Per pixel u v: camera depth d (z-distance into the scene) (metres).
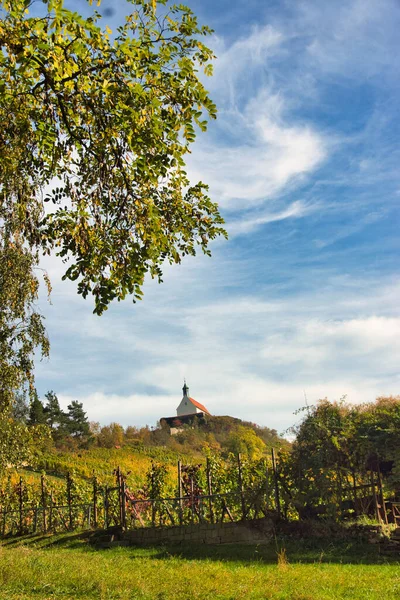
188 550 15.14
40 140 8.92
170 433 87.31
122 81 8.14
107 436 77.06
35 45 7.46
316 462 14.87
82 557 14.55
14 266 15.75
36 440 19.69
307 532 14.45
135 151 8.36
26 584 9.80
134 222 9.09
